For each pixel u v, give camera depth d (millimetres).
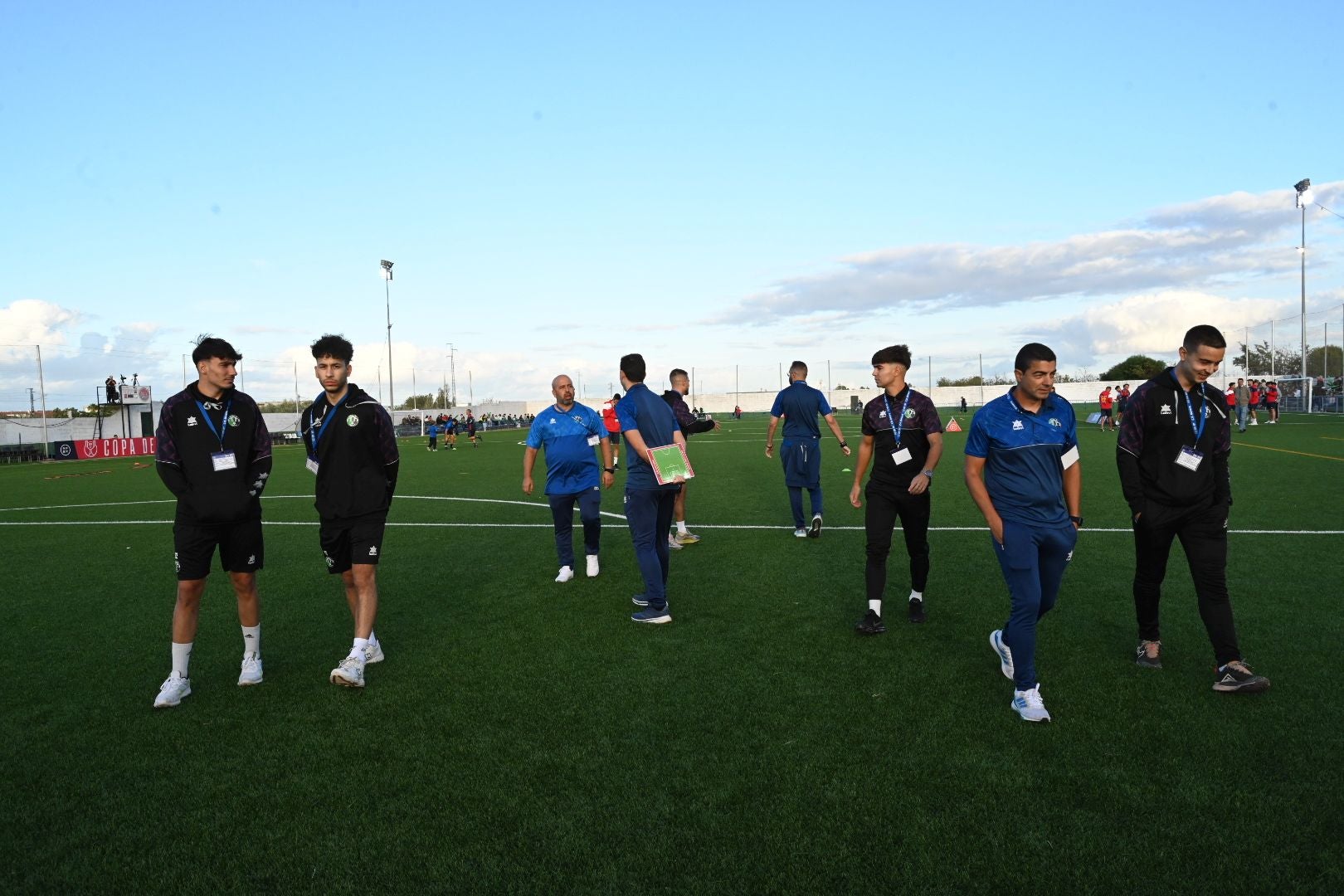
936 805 3037
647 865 2697
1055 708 3918
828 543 8336
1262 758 3344
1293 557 6988
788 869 2660
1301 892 2486
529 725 3854
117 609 6270
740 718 3881
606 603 6148
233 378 4344
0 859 2812
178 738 3797
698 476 16016
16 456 33531
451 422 33188
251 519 4379
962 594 6172
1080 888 2529
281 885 2637
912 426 5230
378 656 4836
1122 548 7641
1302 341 38438
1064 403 4027
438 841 2869
